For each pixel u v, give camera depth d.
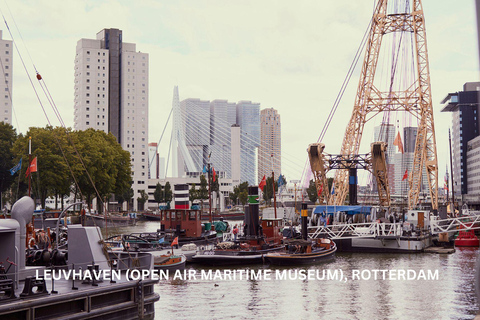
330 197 118.00
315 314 38.03
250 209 67.50
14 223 28.02
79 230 31.53
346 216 86.69
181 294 44.50
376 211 88.62
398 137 101.12
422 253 74.12
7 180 133.88
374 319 36.75
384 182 98.50
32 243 44.12
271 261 61.41
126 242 61.88
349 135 123.94
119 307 28.64
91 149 124.38
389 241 75.12
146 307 31.22
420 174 122.62
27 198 29.38
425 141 121.38
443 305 40.91
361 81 123.81
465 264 62.50
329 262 64.75
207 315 37.44
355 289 47.09
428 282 50.59
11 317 23.33
